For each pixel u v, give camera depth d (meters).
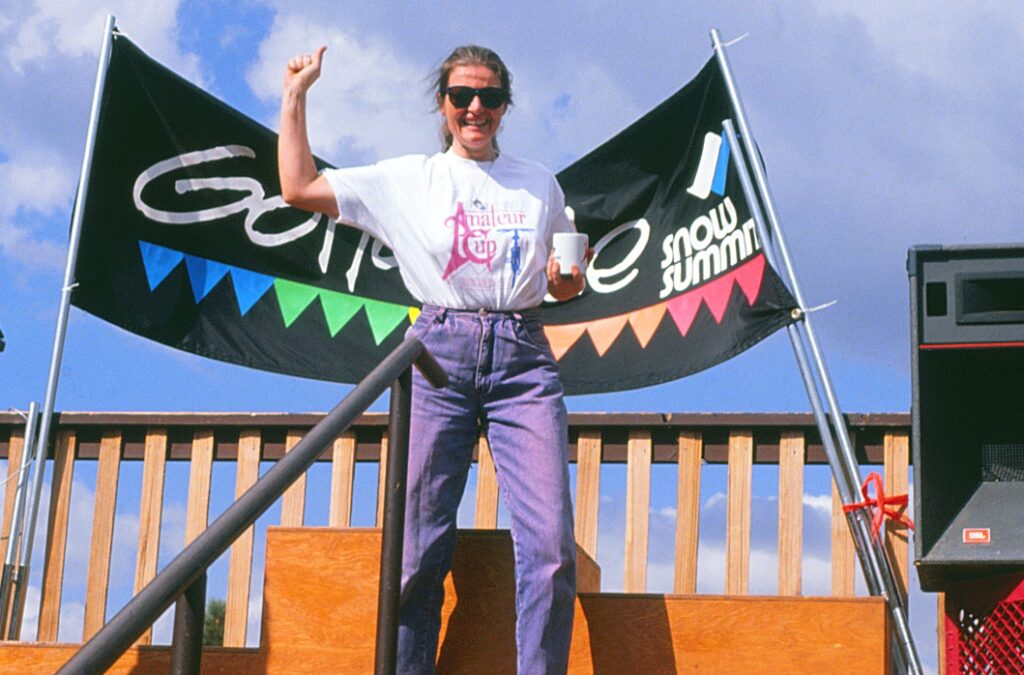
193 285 5.67
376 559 3.80
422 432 3.56
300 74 3.70
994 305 4.01
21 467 5.20
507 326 3.59
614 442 5.12
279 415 5.23
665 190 5.60
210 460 5.25
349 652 3.76
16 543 5.12
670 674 3.72
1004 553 3.88
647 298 5.49
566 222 3.79
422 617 3.61
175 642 2.46
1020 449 4.05
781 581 4.84
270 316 5.71
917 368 4.00
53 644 3.88
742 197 5.28
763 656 3.71
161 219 5.68
